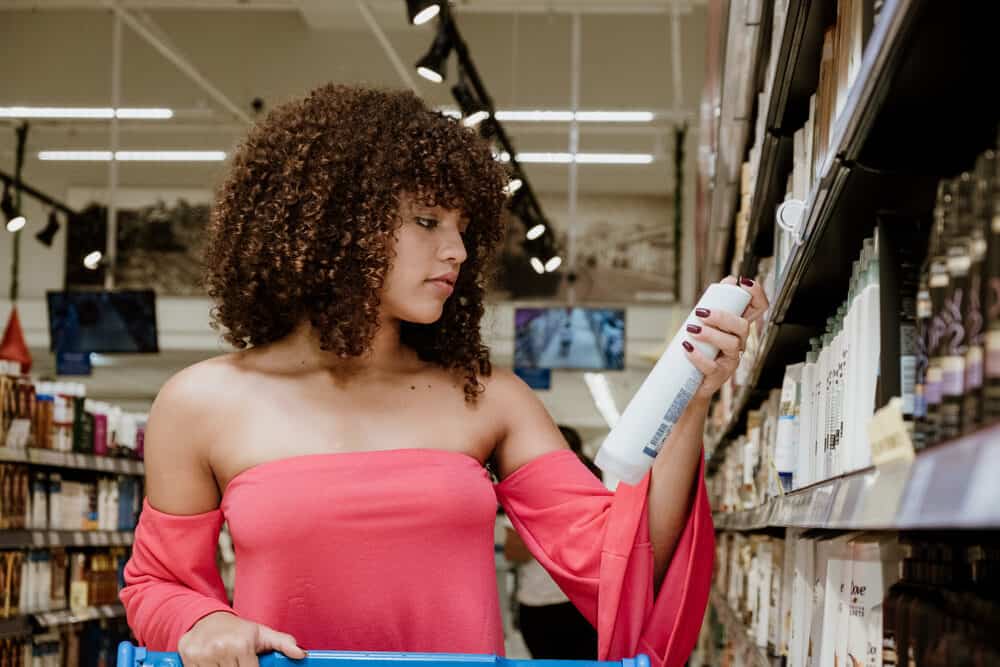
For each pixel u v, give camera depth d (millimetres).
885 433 1011
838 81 1491
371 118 1609
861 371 1395
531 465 1657
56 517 5676
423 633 1520
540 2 11656
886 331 1315
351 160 1577
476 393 1652
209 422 1594
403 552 1511
